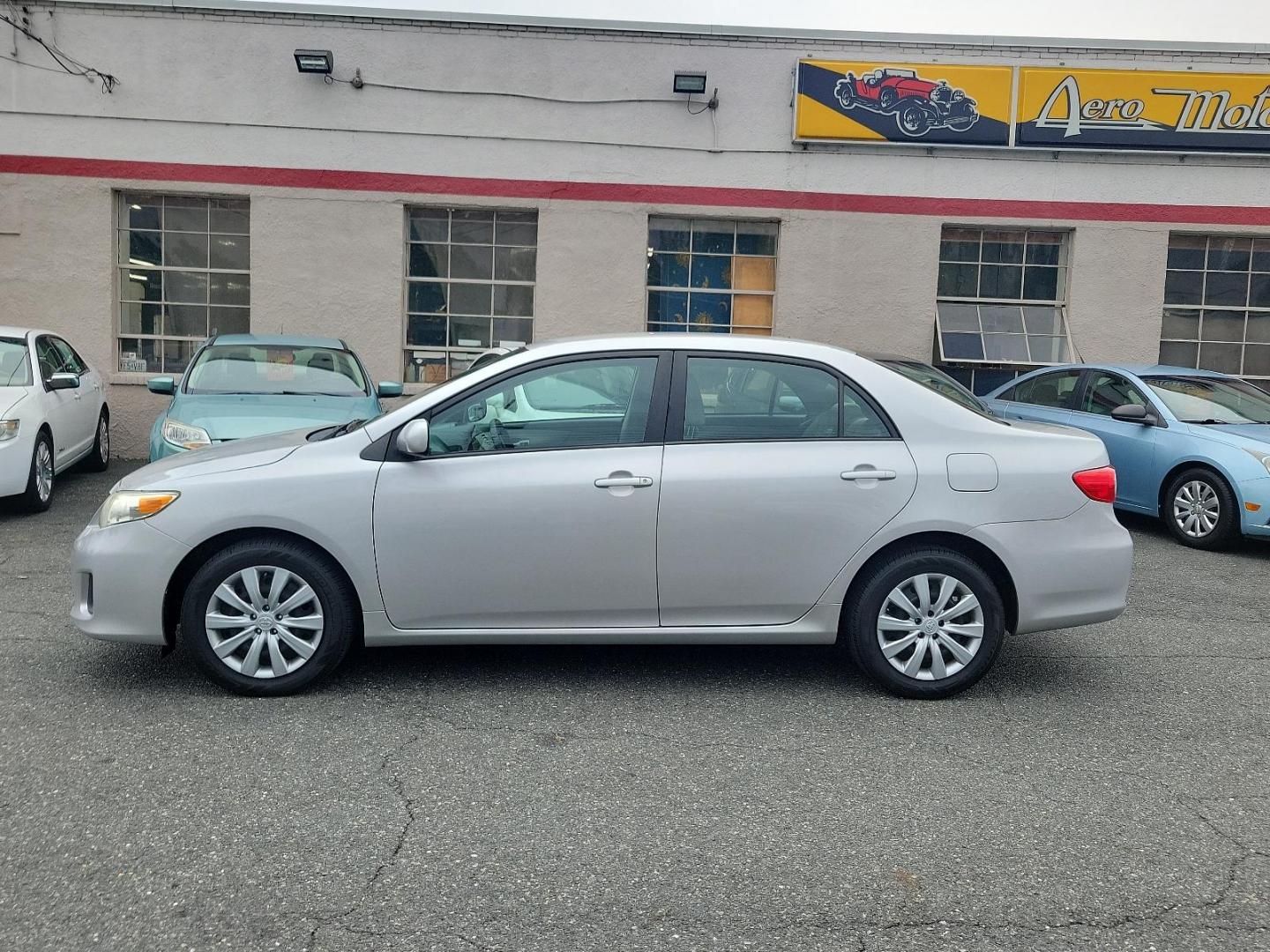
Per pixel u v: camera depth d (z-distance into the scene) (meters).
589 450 4.71
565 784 3.93
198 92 12.34
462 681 5.04
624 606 4.74
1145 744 4.44
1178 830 3.65
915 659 4.83
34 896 3.08
